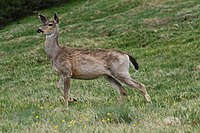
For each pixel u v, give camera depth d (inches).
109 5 2640.3
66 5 3152.1
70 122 524.7
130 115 555.8
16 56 1685.5
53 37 768.9
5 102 896.3
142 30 1854.1
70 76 761.0
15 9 2992.1
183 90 840.9
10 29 2546.8
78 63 756.0
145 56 1439.5
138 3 2588.6
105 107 640.4
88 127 478.3
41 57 1649.9
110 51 761.0
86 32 2007.9
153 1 2471.7
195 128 459.2
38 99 888.3
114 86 776.3
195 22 1834.4
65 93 759.7
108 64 755.4
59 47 770.8
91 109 652.1
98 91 925.8
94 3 2908.5
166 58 1320.1
